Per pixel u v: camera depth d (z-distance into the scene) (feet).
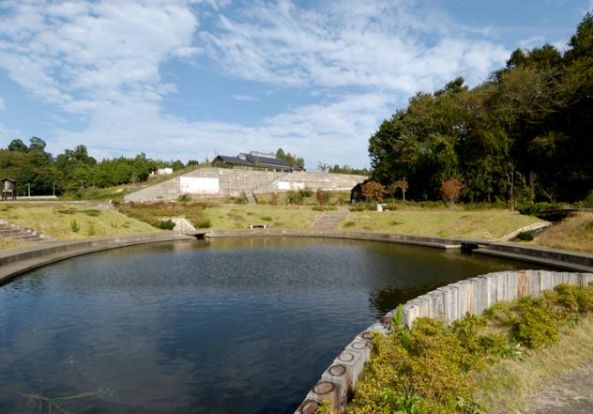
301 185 202.69
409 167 147.84
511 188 112.06
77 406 18.71
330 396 13.89
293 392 20.31
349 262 61.77
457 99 140.46
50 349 25.70
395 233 96.73
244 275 50.72
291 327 30.17
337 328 29.96
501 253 67.41
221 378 21.79
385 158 158.20
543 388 18.51
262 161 242.78
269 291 41.75
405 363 16.62
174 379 21.62
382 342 18.30
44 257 60.29
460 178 125.59
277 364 23.61
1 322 31.01
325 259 65.26
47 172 213.05
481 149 122.93
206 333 28.78
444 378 15.57
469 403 15.75
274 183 192.54
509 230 83.56
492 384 17.94
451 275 50.98
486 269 55.42
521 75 119.96
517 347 22.61
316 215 131.44
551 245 66.49
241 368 23.03
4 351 25.32
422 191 145.79
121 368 22.95
